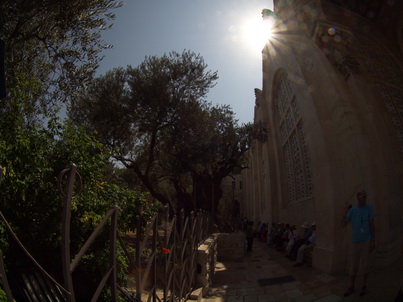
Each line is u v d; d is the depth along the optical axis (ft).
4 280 5.11
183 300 16.56
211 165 58.75
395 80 33.96
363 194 17.97
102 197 13.98
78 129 13.75
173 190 99.30
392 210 24.89
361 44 34.53
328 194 28.48
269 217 64.39
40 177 11.36
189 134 50.52
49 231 11.14
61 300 10.84
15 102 12.64
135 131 51.78
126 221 14.55
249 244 47.52
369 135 27.66
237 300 20.38
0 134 11.10
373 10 36.86
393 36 37.45
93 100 47.24
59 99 22.62
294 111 47.62
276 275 27.76
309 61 34.91
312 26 34.24
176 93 49.24
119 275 13.79
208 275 22.77
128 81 48.55
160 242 12.42
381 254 23.81
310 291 20.93
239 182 157.07
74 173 6.36
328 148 29.35
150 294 11.16
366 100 28.60
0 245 9.10
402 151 28.94
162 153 61.36
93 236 7.28
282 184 59.77
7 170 9.90
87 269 12.92
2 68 9.18
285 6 42.50
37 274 10.71
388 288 18.10
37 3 18.37
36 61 22.18
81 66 23.16
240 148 62.90
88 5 20.76
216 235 38.24
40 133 12.58
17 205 10.59
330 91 30.83
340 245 26.55
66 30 21.22
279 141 61.72
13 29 19.04
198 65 50.55
